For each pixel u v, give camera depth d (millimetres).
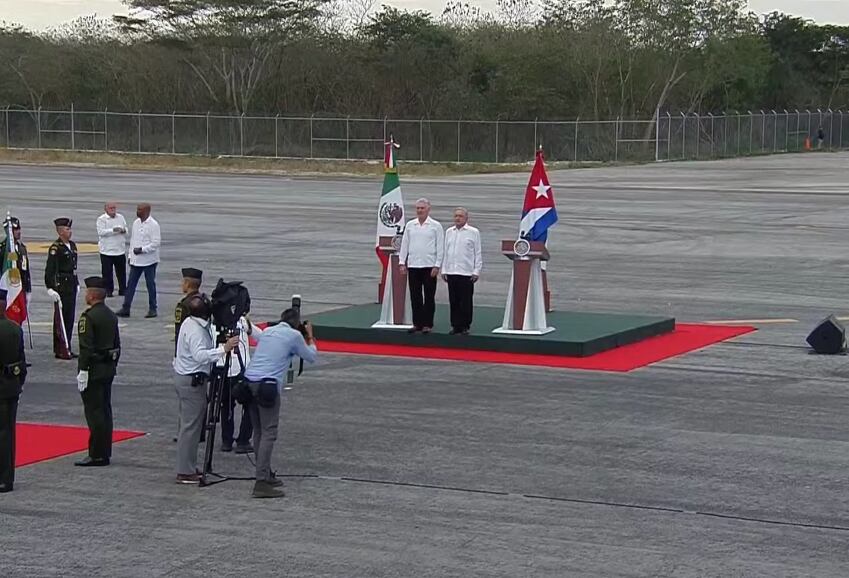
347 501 9305
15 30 79062
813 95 97438
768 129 76750
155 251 19328
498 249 28281
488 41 77000
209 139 67750
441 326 17031
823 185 49594
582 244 29406
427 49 73125
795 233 31875
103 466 10438
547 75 72250
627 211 37938
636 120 68375
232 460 10703
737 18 78125
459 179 53719
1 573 7621
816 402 13031
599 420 12141
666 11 74125
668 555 7984
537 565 7770
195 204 39844
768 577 7562
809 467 10344
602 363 15297
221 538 8367
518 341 15961
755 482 9852
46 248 28297
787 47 100312
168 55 75625
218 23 72875
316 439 11352
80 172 56656
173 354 16141
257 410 9477
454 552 8039
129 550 8102
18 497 9430
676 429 11750
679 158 67812
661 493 9523
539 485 9758
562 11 75562
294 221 34688
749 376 14469
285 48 73938
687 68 75312
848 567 7770
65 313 16109
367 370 14844
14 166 60469
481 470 10234
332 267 25125
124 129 70188
